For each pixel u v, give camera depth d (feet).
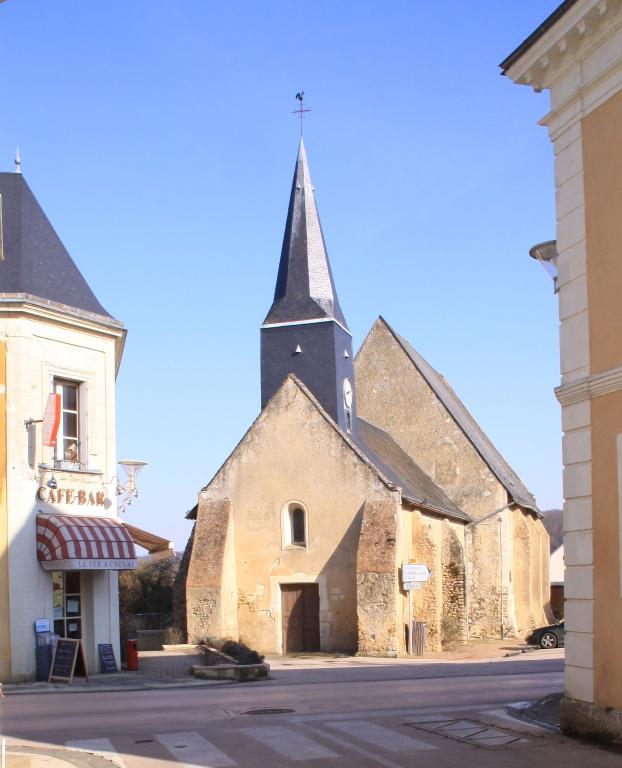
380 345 163.12
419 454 157.17
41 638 72.33
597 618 42.57
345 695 60.90
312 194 138.31
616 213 42.93
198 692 65.00
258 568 119.75
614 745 40.34
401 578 112.37
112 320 81.56
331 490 118.01
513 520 154.81
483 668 87.81
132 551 77.71
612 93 43.47
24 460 73.56
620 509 41.37
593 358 44.01
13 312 74.13
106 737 43.47
